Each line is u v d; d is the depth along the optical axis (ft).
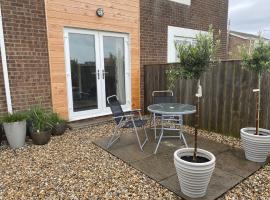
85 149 11.60
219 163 9.63
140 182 8.24
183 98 16.29
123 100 18.99
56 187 7.91
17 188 7.88
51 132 13.46
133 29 18.35
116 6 17.01
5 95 12.76
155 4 19.61
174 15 21.15
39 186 8.00
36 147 11.93
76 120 16.03
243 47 9.79
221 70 13.58
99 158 10.45
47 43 14.10
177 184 8.00
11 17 12.55
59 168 9.41
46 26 13.93
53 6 14.06
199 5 23.13
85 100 16.56
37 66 13.83
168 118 12.87
